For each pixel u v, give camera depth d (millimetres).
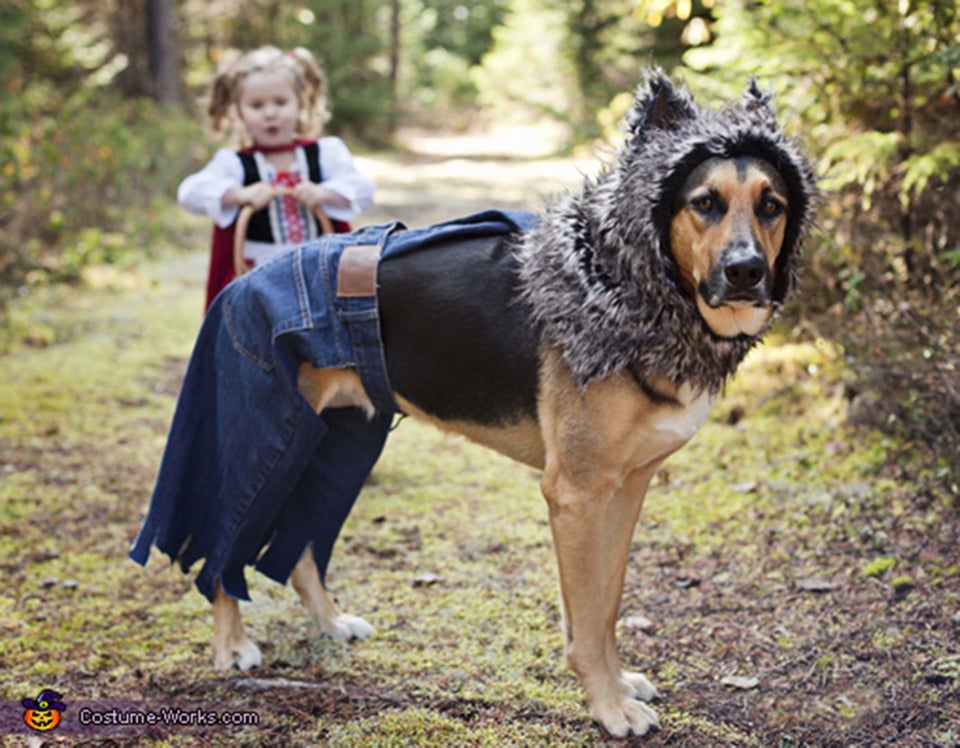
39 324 7160
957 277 4406
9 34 13359
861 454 4348
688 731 2721
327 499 3248
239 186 3959
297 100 4121
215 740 2703
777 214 2381
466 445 5152
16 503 4309
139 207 10414
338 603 3512
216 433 3062
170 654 3188
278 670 3090
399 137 24141
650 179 2367
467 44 28672
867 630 3146
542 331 2607
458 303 2688
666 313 2434
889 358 4305
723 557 3727
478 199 13039
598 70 15297
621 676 2916
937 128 4699
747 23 5039
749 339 2539
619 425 2553
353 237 2873
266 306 2848
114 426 5316
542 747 2656
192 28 21922
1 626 3307
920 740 2627
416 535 4059
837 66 4738
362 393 2936
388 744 2676
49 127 8656
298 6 22203
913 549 3576
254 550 3047
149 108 12555
